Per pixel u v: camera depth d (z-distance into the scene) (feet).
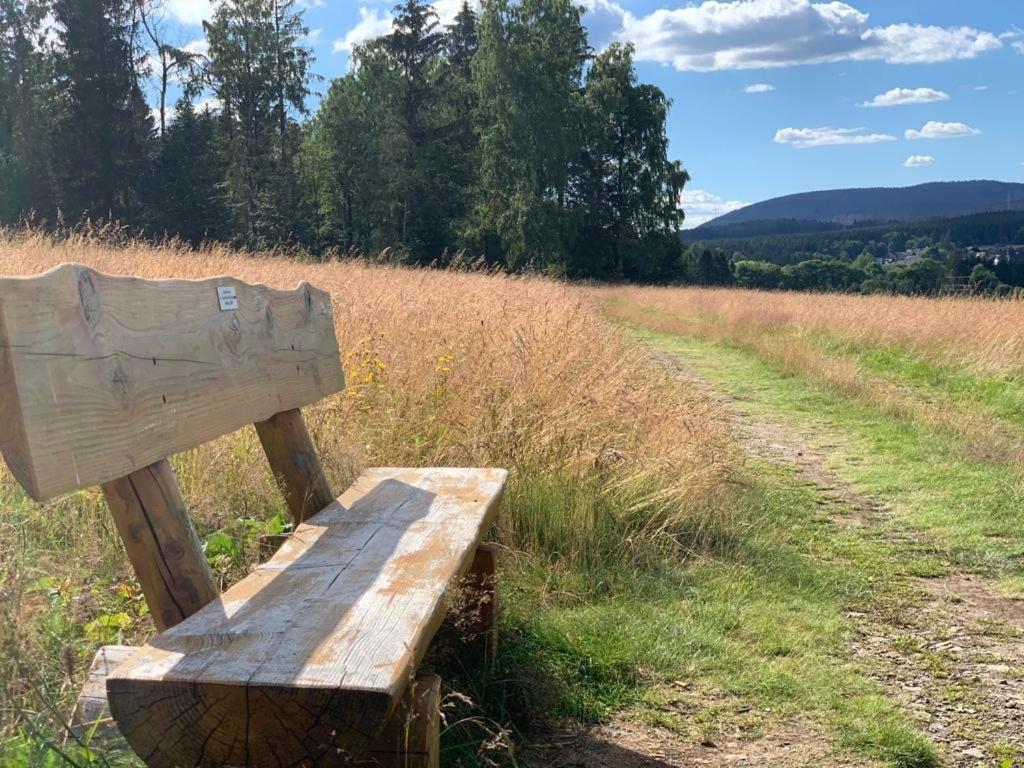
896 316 48.73
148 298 7.27
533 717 9.43
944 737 9.54
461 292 34.24
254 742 5.40
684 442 17.71
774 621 12.40
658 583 13.33
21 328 5.53
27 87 143.64
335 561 7.82
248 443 14.32
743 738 9.27
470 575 9.75
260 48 165.07
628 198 188.14
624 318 73.61
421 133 180.04
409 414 16.14
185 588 6.99
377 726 5.29
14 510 10.87
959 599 13.82
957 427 26.35
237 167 165.99
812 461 23.47
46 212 138.72
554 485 14.58
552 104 159.33
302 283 11.56
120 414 6.54
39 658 7.21
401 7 179.32
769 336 52.90
